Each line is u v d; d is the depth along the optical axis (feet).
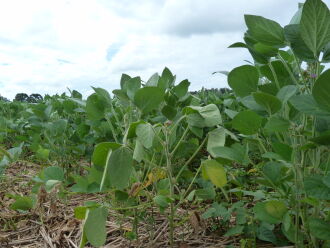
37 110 8.02
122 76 5.75
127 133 3.76
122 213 5.50
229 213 4.29
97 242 3.34
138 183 4.22
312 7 3.05
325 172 3.18
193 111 3.96
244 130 3.63
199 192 4.28
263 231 4.16
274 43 3.68
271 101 3.34
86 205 3.69
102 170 4.32
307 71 3.97
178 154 5.41
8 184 7.72
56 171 4.99
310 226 3.17
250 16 3.63
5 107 16.29
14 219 5.88
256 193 4.23
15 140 12.36
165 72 6.10
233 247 4.08
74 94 10.60
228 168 5.32
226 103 7.25
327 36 3.20
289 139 4.02
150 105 4.29
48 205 6.37
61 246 4.79
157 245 4.48
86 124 7.87
